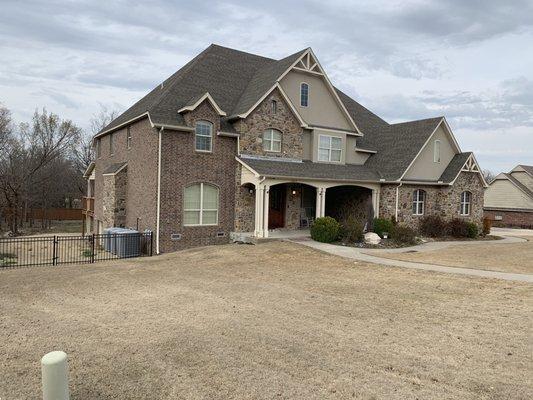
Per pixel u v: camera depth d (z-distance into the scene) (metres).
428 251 18.98
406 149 25.66
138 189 21.23
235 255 16.70
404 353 6.77
